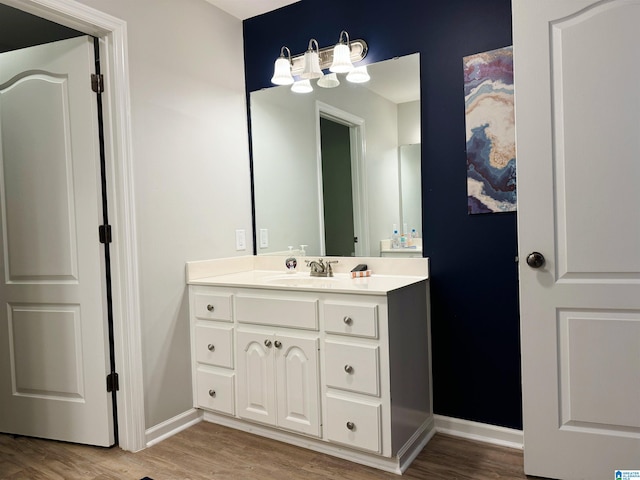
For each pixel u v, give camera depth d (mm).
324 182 2602
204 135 2578
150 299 2258
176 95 2416
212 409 2416
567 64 1722
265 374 2215
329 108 2572
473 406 2227
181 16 2457
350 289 1945
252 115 2863
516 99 1801
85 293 2176
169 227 2361
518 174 1811
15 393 2332
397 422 1938
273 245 2807
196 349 2463
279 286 2141
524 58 1782
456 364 2260
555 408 1793
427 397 2266
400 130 2357
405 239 2367
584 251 1727
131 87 2176
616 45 1653
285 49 2691
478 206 2166
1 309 2318
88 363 2191
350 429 1976
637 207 1649
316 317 2043
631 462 1692
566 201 1745
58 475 1963
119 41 2125
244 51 2875
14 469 2016
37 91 2201
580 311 1742
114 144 2135
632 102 1643
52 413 2268
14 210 2266
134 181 2178
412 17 2311
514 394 2129
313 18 2611
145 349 2229
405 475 1907
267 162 2820
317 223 2631
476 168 2162
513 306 2115
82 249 2168
